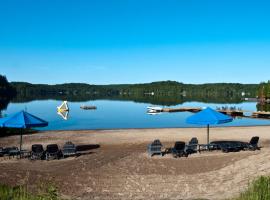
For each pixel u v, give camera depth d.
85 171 17.19
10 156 20.72
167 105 100.44
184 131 32.72
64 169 17.62
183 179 15.74
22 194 11.84
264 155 18.11
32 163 18.98
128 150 22.78
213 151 21.86
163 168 17.70
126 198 13.15
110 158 20.06
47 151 19.88
